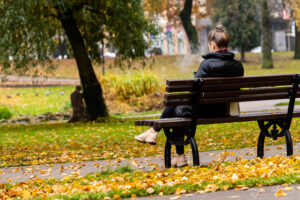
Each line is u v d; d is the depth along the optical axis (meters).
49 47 17.77
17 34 17.14
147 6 21.41
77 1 19.62
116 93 28.00
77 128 17.48
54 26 19.47
